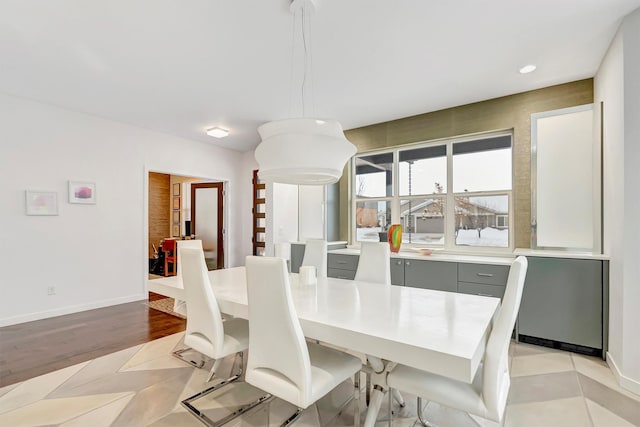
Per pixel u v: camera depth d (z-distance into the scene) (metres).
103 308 4.35
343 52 2.71
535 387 2.29
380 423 1.93
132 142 4.75
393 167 4.64
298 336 1.49
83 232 4.23
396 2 2.07
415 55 2.76
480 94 3.60
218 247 6.42
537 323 3.02
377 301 2.08
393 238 4.12
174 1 2.06
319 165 1.96
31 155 3.79
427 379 1.56
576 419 1.92
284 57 2.79
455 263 3.48
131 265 4.72
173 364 2.68
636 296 2.21
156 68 2.99
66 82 3.28
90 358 2.79
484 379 1.39
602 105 2.88
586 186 3.08
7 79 3.21
